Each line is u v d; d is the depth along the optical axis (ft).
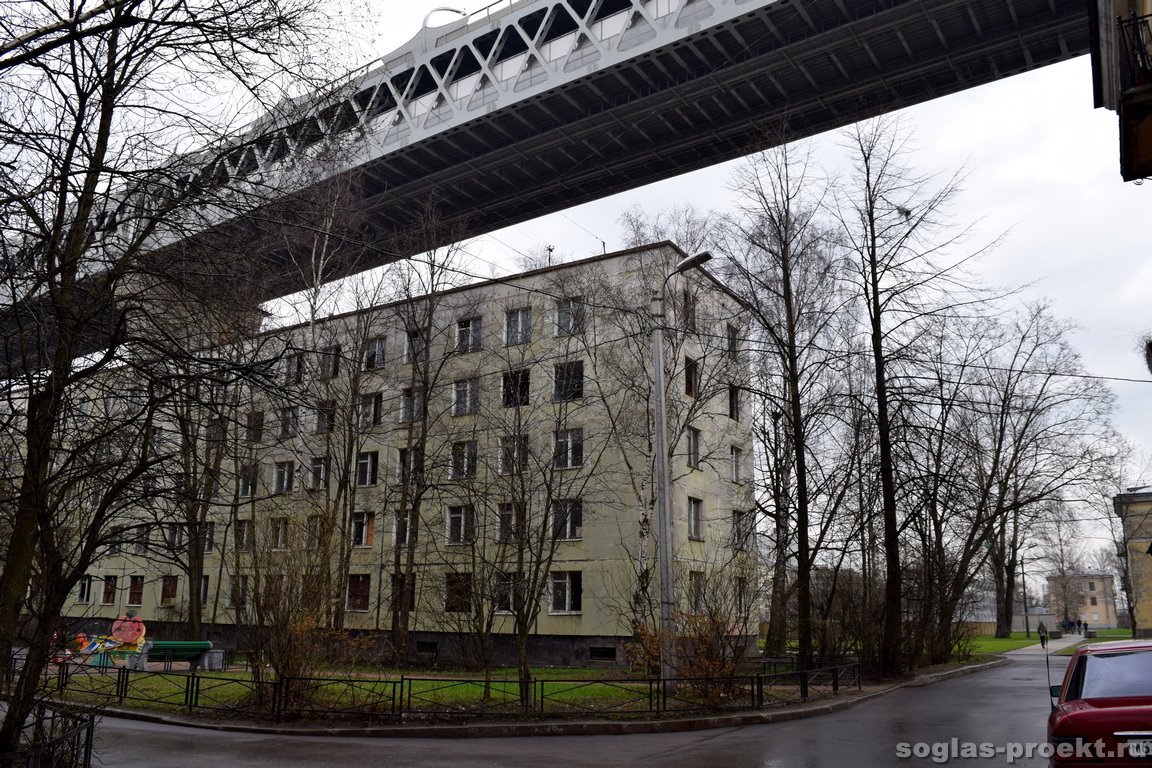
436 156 175.42
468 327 113.19
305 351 32.09
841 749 39.42
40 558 29.78
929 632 106.32
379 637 94.12
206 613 126.00
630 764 36.09
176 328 30.04
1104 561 383.04
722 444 113.50
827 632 86.43
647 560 90.74
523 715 50.90
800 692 63.26
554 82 154.61
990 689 72.90
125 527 30.22
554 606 100.37
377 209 189.26
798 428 78.79
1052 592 372.99
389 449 117.39
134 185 29.07
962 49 139.13
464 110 166.40
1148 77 38.19
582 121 161.17
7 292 26.58
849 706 59.98
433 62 179.73
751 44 143.02
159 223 29.48
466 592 84.53
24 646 29.71
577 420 102.58
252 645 58.08
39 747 25.07
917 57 143.33
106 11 28.02
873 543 93.91
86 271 29.25
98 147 29.40
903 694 69.41
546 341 106.42
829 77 150.00
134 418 28.94
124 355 29.04
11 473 31.12
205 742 43.88
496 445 100.22
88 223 29.35
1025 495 115.85
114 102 29.63
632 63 148.15
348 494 102.99
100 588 148.15
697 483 108.17
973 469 107.65
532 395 105.40
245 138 31.42
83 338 27.89
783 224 83.61
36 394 27.48
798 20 137.69
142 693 62.75
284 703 51.90
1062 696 24.80
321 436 105.70
